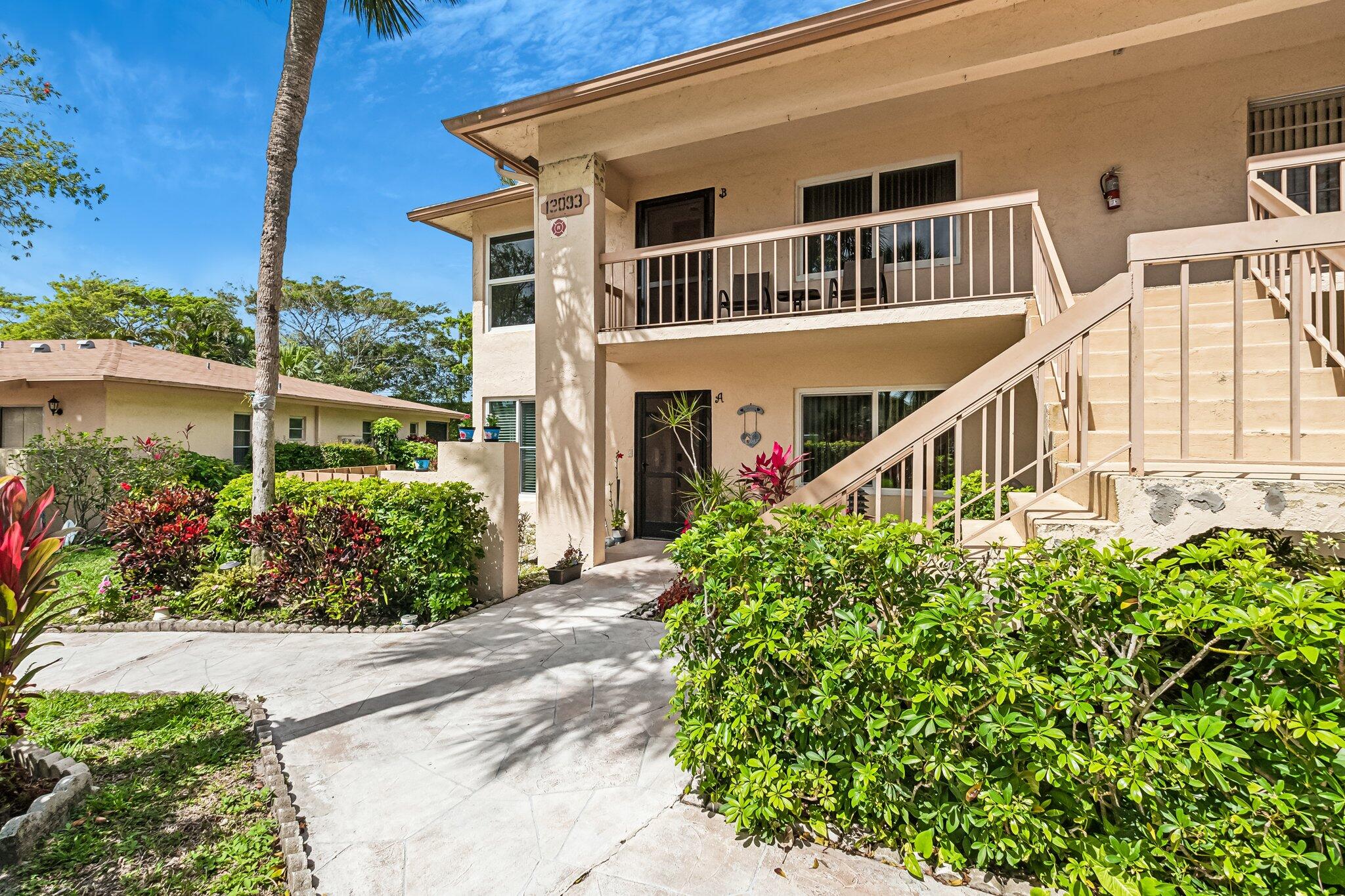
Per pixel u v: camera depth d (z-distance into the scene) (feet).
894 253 23.04
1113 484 8.61
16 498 9.62
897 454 9.86
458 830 8.03
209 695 12.44
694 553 8.84
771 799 7.49
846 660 7.52
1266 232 7.52
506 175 27.78
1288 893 5.35
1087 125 21.74
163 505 21.56
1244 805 5.60
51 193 37.29
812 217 26.30
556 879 7.04
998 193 23.08
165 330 82.38
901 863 7.09
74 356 39.52
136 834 7.99
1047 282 16.78
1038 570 6.67
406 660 14.61
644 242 29.84
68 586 22.07
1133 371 8.05
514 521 20.86
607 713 11.59
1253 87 19.71
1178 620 5.57
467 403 122.62
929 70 18.98
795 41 19.49
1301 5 15.76
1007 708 6.55
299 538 18.37
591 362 24.44
